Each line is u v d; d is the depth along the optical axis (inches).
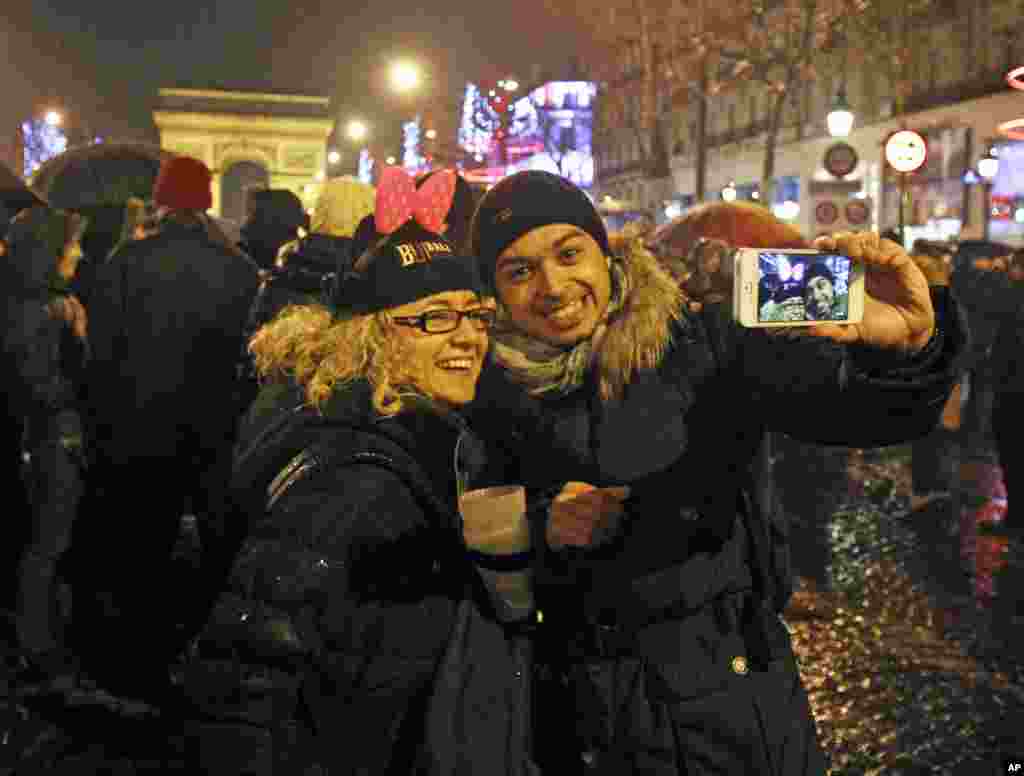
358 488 63.7
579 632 70.1
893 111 1123.9
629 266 73.1
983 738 153.8
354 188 163.8
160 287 178.9
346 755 65.6
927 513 291.6
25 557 161.8
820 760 71.2
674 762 68.1
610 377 71.5
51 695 155.4
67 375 163.8
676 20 1141.7
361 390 67.2
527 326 74.3
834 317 59.2
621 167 1793.8
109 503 185.2
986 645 190.4
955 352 61.3
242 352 165.3
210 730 60.7
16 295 159.0
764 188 909.8
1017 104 951.6
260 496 64.4
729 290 75.5
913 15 1080.2
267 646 60.6
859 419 64.6
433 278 69.6
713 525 70.2
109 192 250.4
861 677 176.7
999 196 937.5
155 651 165.3
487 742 65.6
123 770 135.9
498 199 73.8
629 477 70.9
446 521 67.3
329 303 75.4
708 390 71.2
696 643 69.2
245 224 249.8
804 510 299.9
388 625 64.8
